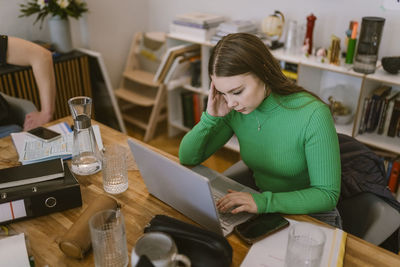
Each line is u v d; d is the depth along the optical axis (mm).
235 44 1152
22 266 958
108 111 3277
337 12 2494
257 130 1398
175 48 2941
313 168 1271
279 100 1316
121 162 1289
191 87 3121
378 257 1007
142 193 1292
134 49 3629
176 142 3367
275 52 2566
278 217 1156
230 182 1359
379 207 1329
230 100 1217
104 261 926
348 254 1017
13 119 2273
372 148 2428
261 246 1037
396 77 2145
